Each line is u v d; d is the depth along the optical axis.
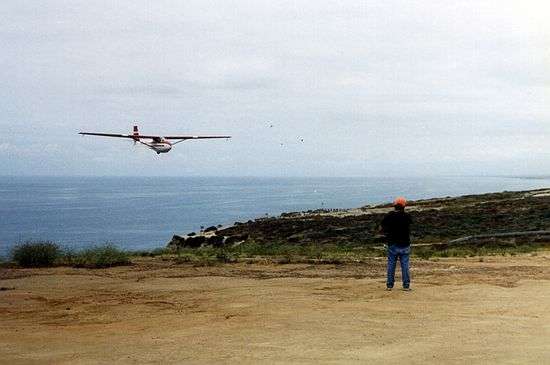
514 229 33.56
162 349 8.31
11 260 21.19
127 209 162.00
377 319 10.18
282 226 47.00
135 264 20.27
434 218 43.34
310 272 17.38
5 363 7.66
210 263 20.09
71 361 7.71
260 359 7.62
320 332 9.20
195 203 188.88
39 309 11.92
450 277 15.75
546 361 7.36
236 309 11.43
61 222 113.62
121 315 11.20
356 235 36.53
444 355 7.72
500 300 12.04
